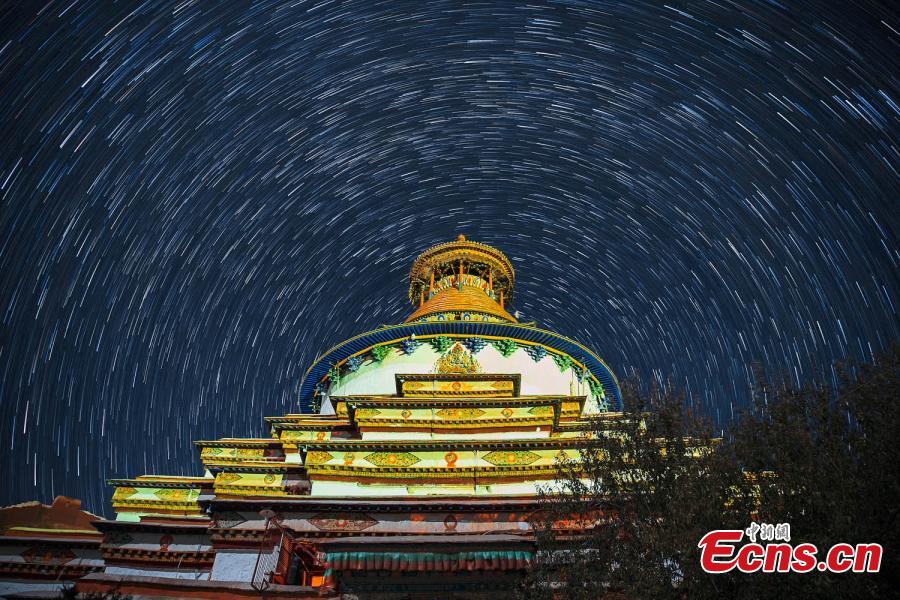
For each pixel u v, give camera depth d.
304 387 27.53
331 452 18.31
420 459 18.05
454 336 26.11
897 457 9.71
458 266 33.53
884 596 8.86
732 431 11.39
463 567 12.44
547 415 20.14
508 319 29.28
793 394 11.28
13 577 17.42
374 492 17.53
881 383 10.70
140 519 18.70
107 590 13.10
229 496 18.06
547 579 11.55
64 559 17.77
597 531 11.52
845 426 10.55
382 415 20.64
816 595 8.89
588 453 12.67
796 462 10.31
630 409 12.95
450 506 15.58
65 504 24.95
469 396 22.05
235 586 13.13
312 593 12.94
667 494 11.17
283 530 15.07
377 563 12.50
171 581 13.22
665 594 10.01
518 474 17.53
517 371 25.34
